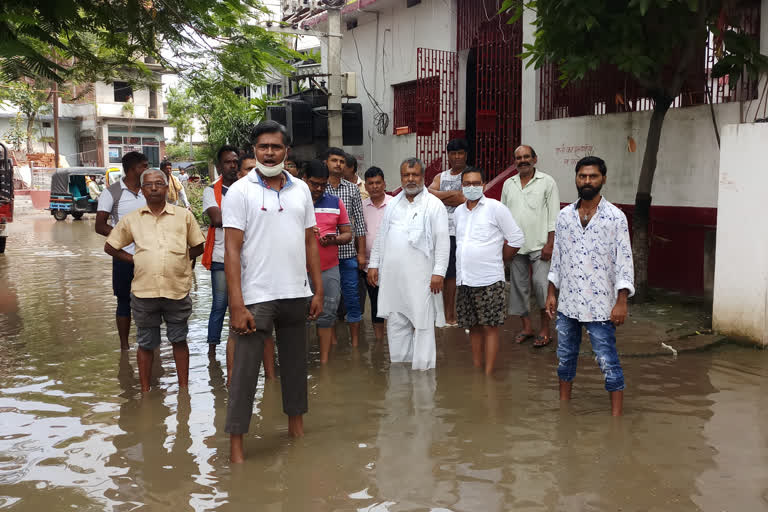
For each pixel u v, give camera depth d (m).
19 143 37.22
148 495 3.36
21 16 3.76
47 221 25.36
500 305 5.42
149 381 5.11
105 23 5.12
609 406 4.58
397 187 13.75
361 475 3.56
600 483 3.39
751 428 4.10
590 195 4.25
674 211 7.78
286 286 3.85
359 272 6.80
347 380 5.35
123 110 41.31
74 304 8.79
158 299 5.02
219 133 21.84
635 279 7.48
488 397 4.84
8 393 5.11
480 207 5.44
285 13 13.02
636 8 6.48
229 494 3.36
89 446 4.04
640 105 8.18
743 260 5.86
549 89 9.43
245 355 3.75
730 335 6.02
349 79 12.43
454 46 12.08
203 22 5.86
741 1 7.07
